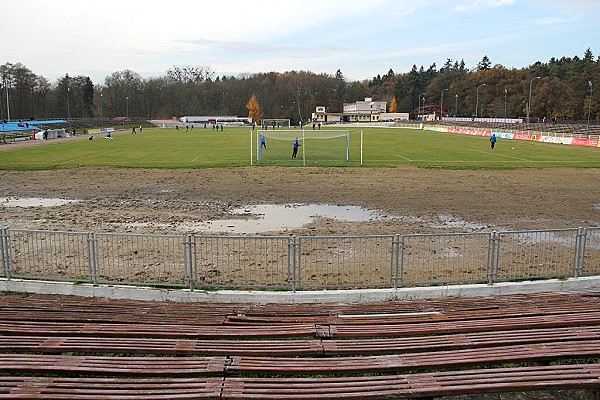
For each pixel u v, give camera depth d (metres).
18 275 12.71
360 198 26.20
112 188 29.47
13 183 31.33
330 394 6.87
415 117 193.75
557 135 66.75
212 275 13.26
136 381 7.12
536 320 9.47
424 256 15.16
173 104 186.25
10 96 148.50
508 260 14.64
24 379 7.18
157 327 9.24
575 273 12.77
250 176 34.44
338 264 14.14
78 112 170.75
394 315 10.07
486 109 160.38
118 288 11.89
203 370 7.51
